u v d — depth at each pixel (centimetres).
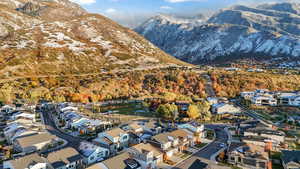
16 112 8838
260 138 6462
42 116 9444
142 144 5497
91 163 5266
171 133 6325
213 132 7594
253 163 5084
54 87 13112
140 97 12988
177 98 11900
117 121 8694
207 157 5662
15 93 11894
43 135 6369
